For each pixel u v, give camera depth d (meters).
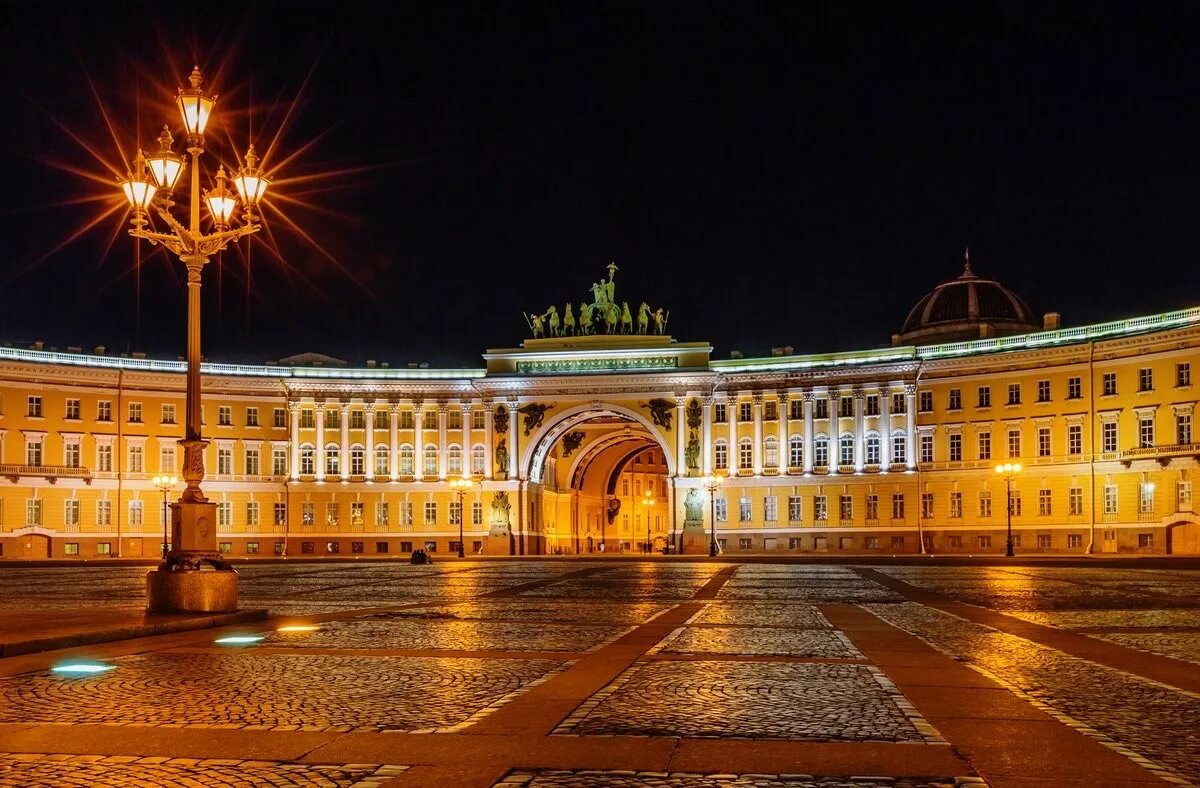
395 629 27.41
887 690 17.33
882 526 109.31
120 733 14.07
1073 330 100.56
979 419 105.31
